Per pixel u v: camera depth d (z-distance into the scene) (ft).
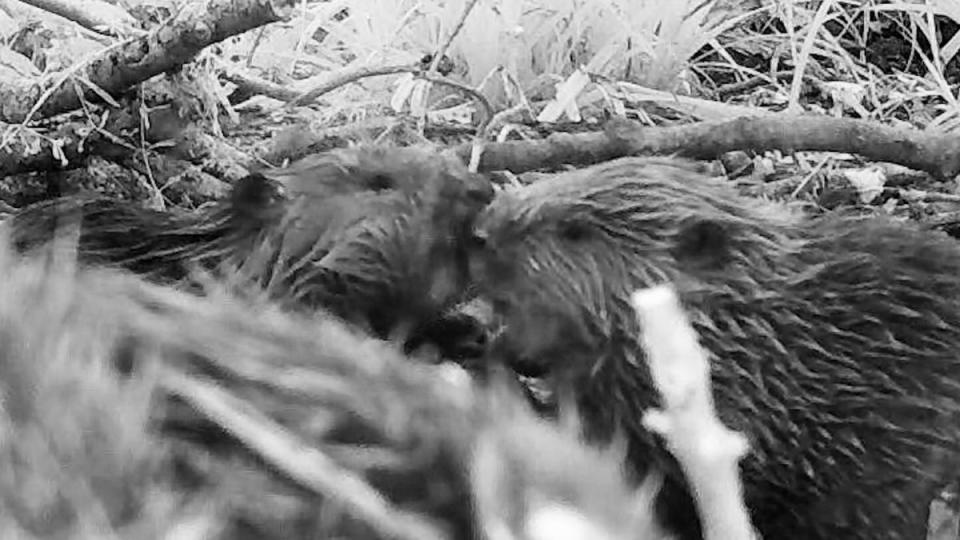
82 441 2.97
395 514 3.01
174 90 5.31
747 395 4.35
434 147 5.44
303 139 5.47
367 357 3.20
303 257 4.66
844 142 5.31
